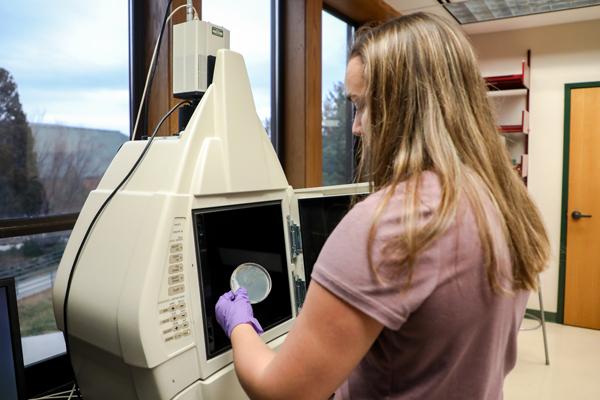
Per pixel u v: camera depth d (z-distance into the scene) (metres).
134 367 0.75
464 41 0.66
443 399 0.63
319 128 2.40
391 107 0.64
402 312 0.55
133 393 0.79
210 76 0.94
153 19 1.53
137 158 0.90
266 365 0.64
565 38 3.66
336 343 0.56
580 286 3.74
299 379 0.57
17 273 1.25
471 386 0.63
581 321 3.75
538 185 3.84
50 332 1.32
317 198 1.18
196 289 0.80
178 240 0.77
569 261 3.76
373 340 0.58
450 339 0.59
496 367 0.66
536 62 3.77
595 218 3.65
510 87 3.65
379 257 0.55
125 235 0.80
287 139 2.37
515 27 3.73
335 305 0.56
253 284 0.91
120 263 0.78
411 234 0.54
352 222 0.58
